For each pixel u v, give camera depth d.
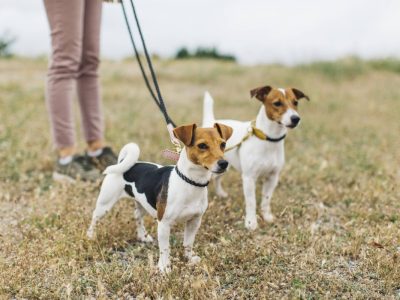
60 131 2.44
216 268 1.76
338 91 5.39
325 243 1.89
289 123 1.98
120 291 1.60
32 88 4.90
